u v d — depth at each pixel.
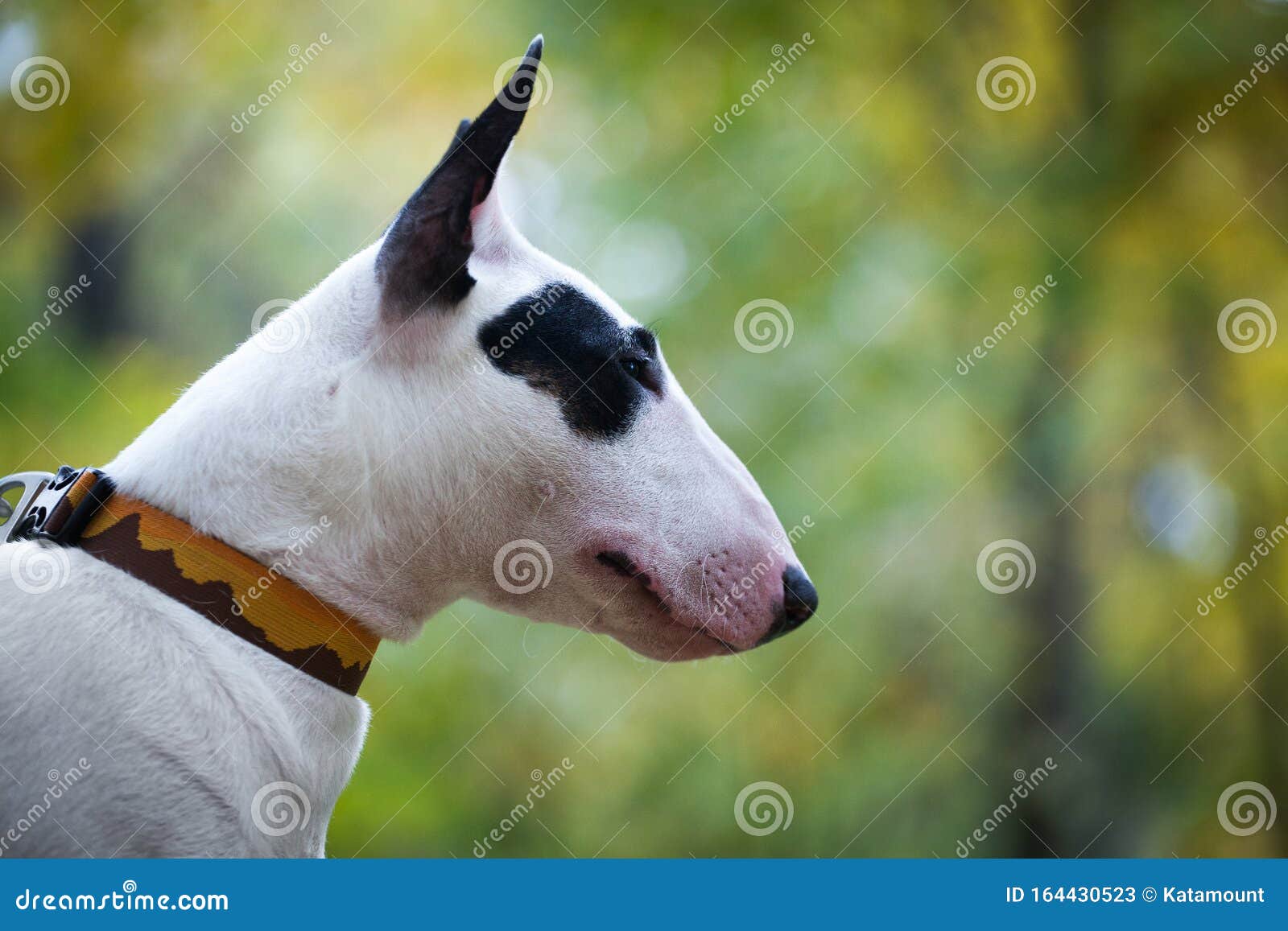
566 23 6.29
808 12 6.10
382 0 6.42
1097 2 5.72
